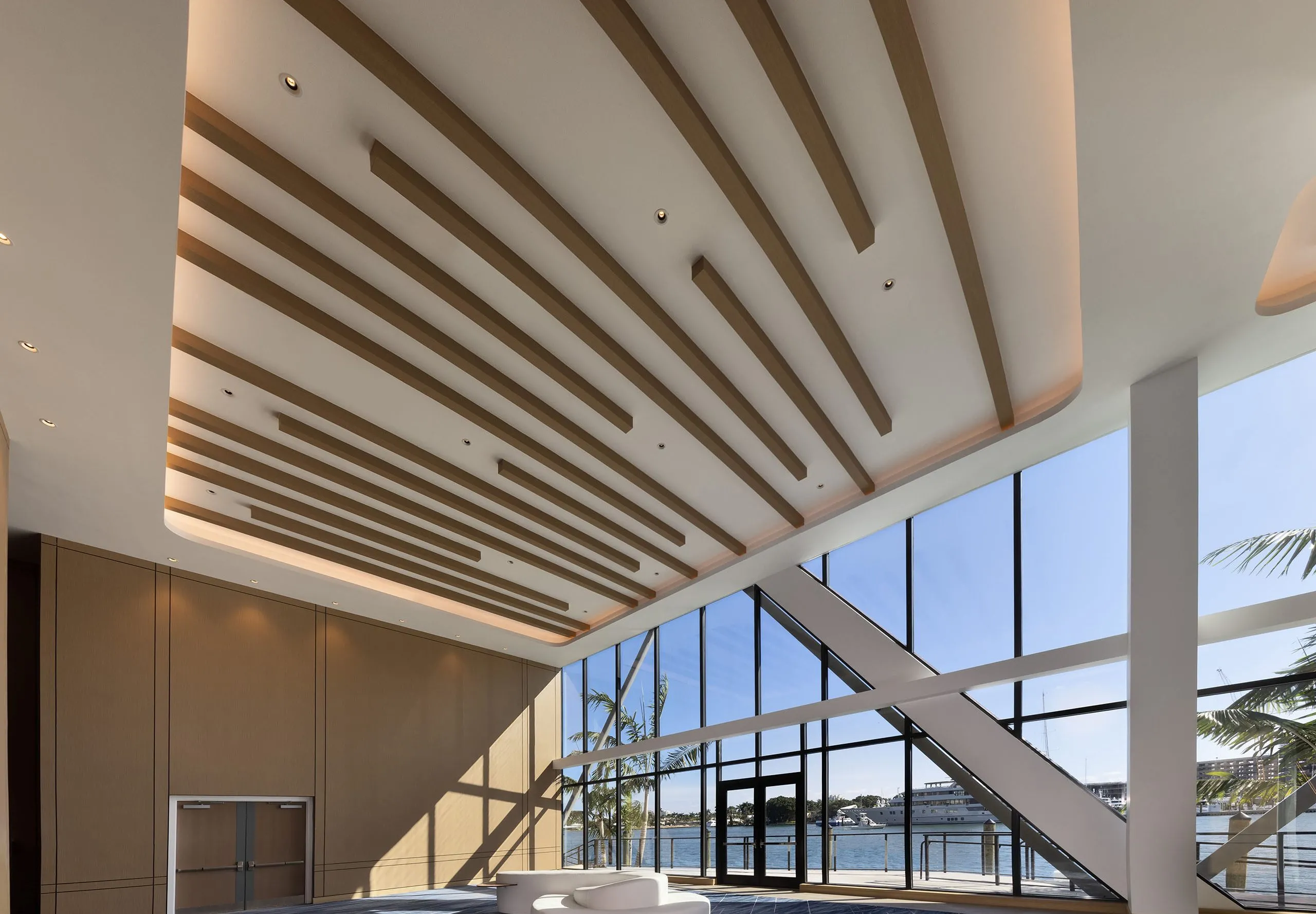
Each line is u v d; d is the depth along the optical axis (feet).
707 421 31.42
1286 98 16.21
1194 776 24.59
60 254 19.12
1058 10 15.44
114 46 14.10
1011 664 32.86
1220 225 20.08
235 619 43.37
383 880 47.83
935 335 26.50
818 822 41.86
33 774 36.27
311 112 17.40
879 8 14.75
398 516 38.37
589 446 31.89
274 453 31.30
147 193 17.34
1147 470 26.96
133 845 37.11
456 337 25.46
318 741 46.14
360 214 19.99
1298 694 25.63
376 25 15.56
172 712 39.73
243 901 41.32
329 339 24.94
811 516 40.37
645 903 29.48
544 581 47.37
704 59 16.63
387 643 51.44
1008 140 18.58
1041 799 32.32
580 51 16.21
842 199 19.31
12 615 37.47
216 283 22.36
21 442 28.17
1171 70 15.60
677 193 20.21
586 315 24.75
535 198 19.19
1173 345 25.71
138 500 33.27
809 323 25.80
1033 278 23.50
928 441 33.73
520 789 58.34
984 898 33.78
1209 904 26.43
